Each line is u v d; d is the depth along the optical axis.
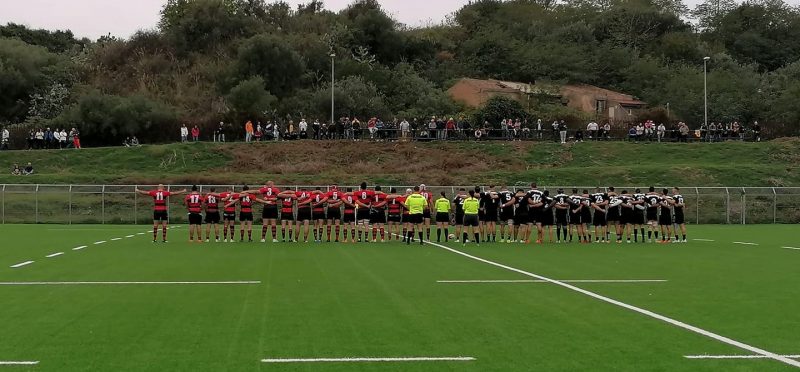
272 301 13.95
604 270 19.33
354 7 108.31
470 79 92.62
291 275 18.02
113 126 69.38
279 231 36.31
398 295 14.76
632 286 16.20
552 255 23.83
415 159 58.28
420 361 9.25
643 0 131.00
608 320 12.06
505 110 75.00
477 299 14.27
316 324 11.66
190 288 15.70
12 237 31.81
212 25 97.62
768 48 121.06
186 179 50.50
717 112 87.44
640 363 9.17
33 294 14.83
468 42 107.44
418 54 105.88
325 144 59.72
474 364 9.12
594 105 92.69
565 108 85.25
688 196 48.72
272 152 58.25
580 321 11.97
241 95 78.25
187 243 28.62
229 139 70.31
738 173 54.91
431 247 27.12
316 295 14.73
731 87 93.50
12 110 80.81
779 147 62.09
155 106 72.38
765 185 53.69
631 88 102.81
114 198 46.84
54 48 105.69
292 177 52.34
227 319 12.08
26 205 45.78
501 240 31.06
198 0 99.00
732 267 20.22
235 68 85.38
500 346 10.12
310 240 30.52
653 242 30.38
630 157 60.88
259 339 10.52
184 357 9.44
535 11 125.25
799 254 24.55
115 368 8.89
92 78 87.38
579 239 30.52
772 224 46.94
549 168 58.06
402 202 30.03
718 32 127.69
